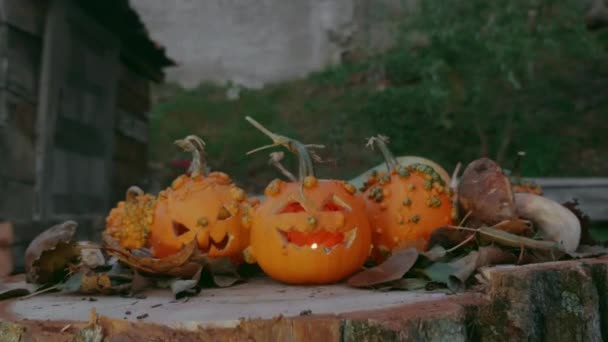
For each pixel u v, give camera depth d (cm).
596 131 416
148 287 72
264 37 623
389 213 77
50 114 191
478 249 74
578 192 237
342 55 601
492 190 77
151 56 284
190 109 525
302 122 488
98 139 238
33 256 80
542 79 434
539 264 64
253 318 53
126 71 278
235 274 73
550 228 84
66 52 202
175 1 639
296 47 619
